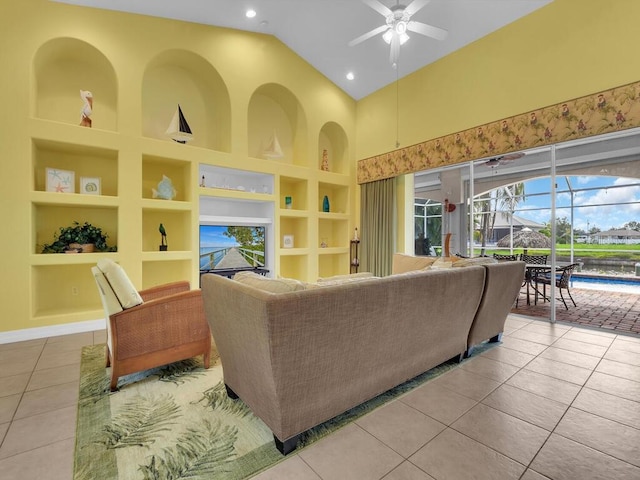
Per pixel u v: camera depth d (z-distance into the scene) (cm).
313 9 417
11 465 145
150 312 227
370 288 170
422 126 497
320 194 624
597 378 234
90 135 349
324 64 538
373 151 580
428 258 400
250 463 147
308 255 547
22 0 318
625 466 144
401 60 486
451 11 388
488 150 416
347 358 169
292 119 563
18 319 317
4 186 309
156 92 434
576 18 340
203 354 253
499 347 300
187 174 429
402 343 201
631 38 306
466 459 149
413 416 185
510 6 374
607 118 320
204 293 193
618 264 644
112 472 141
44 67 357
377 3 306
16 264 315
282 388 146
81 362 264
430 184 714
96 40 354
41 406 196
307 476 139
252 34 472
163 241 420
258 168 480
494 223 660
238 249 482
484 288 266
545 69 363
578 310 454
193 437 167
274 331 135
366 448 157
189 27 418
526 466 144
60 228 369
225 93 454
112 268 215
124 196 370
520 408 194
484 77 419
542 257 628
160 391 216
